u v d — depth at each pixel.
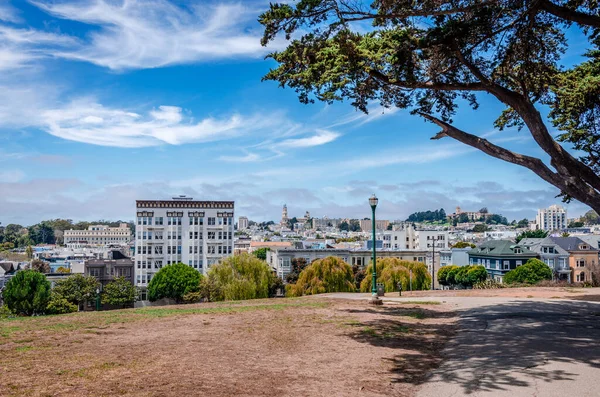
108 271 93.81
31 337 12.34
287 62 14.38
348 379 8.52
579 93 16.27
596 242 95.00
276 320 15.83
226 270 53.81
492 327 14.09
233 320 15.82
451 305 20.70
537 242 89.56
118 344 11.37
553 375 8.53
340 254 90.94
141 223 94.56
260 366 9.30
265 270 54.84
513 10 13.73
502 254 86.81
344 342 12.11
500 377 8.47
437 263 109.19
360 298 24.91
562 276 84.12
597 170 19.22
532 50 15.16
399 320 16.05
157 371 8.56
